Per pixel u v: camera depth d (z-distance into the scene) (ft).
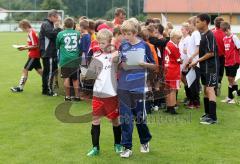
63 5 204.54
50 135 27.91
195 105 36.40
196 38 34.01
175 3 185.88
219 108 36.50
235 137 27.76
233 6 175.32
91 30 37.17
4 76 54.54
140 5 196.65
